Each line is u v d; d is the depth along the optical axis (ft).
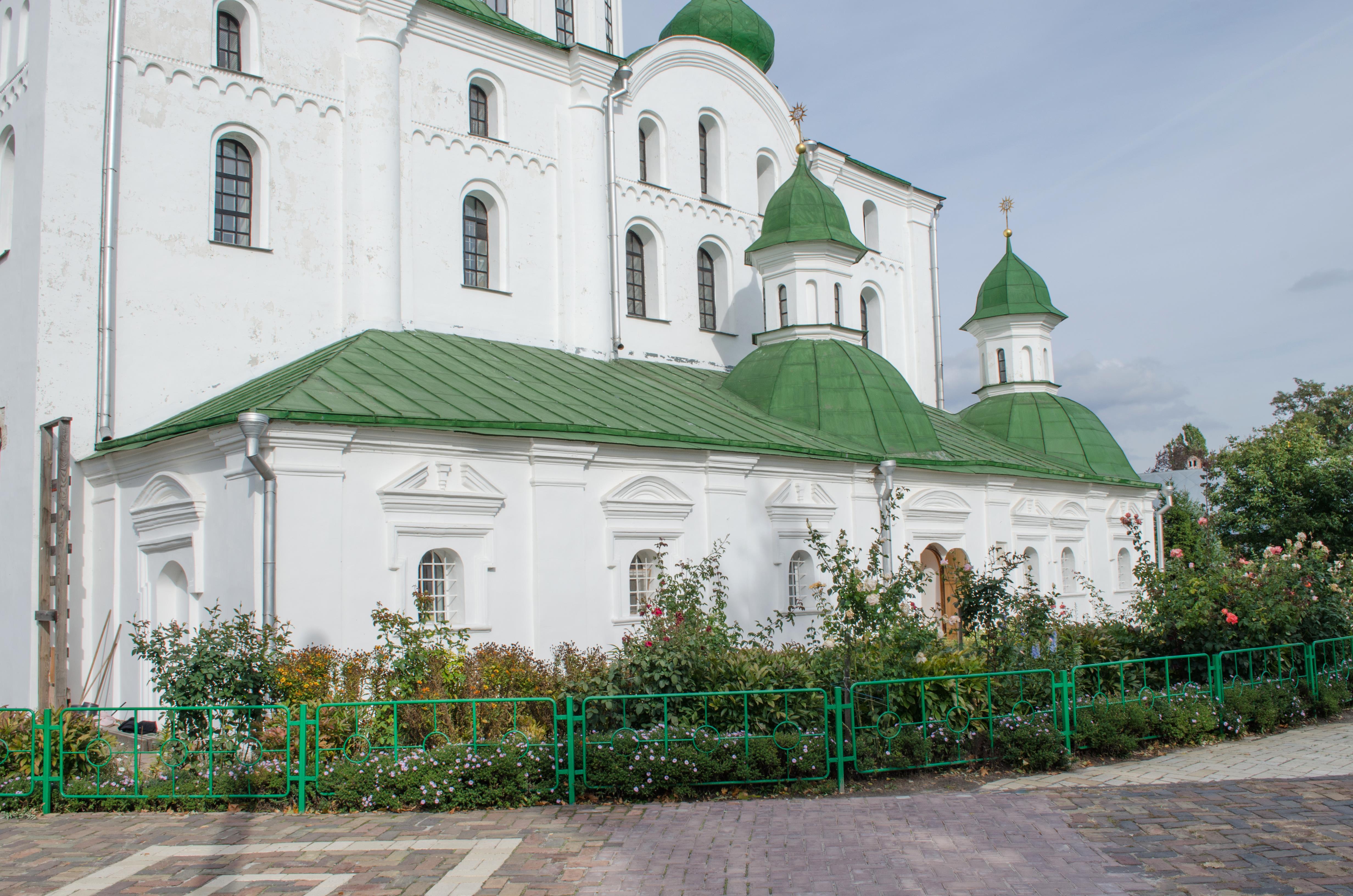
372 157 79.46
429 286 82.12
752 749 41.68
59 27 66.08
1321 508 150.10
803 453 79.56
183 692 43.34
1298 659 62.39
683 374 96.07
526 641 63.00
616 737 41.86
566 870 32.35
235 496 55.21
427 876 31.89
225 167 74.08
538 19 104.99
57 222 65.05
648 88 99.14
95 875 32.65
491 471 62.44
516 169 88.38
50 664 63.77
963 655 50.37
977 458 98.53
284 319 74.64
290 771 40.83
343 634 55.26
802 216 95.96
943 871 31.55
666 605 51.47
